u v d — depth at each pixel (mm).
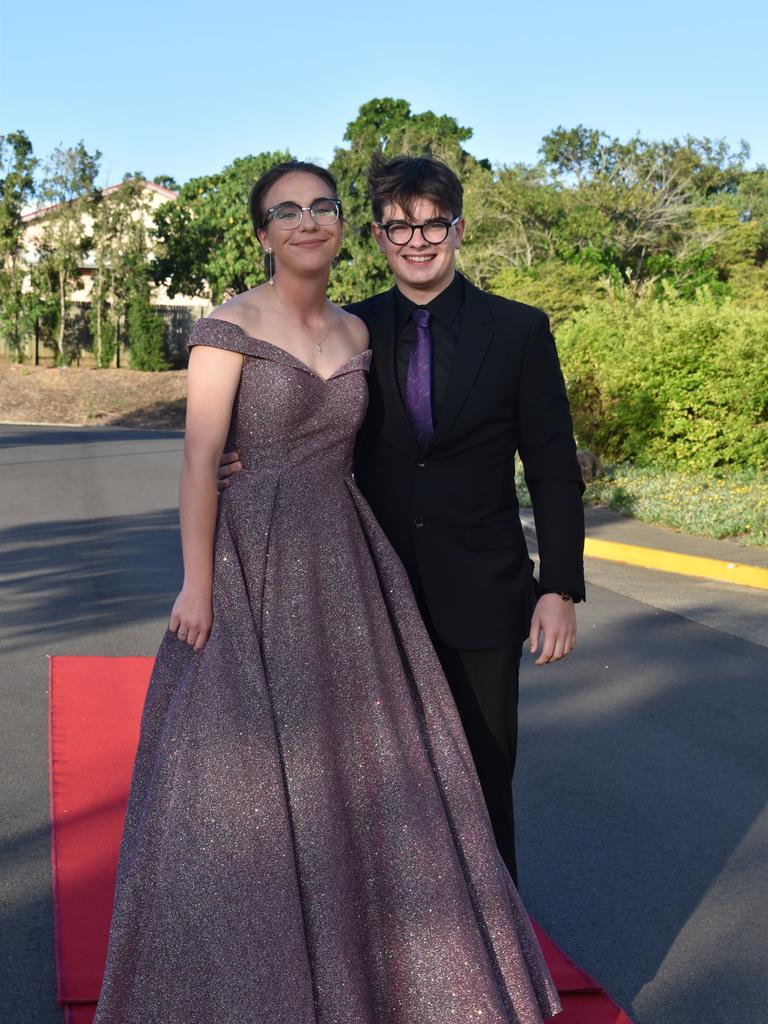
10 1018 2955
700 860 4074
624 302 18188
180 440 26094
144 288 41469
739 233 43031
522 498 13336
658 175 42875
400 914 2521
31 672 6156
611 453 16547
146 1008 2391
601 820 4410
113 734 5133
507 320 2945
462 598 2896
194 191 43062
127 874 2484
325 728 2549
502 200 39469
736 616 8086
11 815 4238
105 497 14156
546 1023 2953
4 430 28781
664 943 3486
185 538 2592
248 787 2451
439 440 2879
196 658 2576
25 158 40812
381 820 2564
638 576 9734
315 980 2404
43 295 41250
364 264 38094
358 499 2766
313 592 2623
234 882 2404
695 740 5352
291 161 2746
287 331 2693
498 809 2990
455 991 2482
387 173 2938
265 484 2645
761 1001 3168
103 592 8312
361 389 2730
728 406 15109
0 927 3420
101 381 39438
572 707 5852
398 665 2678
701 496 13227
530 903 3732
